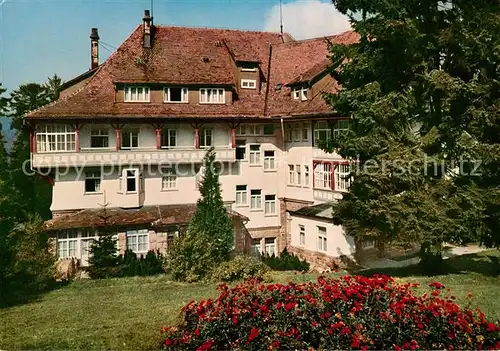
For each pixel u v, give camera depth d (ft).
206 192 84.79
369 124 59.31
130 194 101.91
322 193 101.76
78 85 116.16
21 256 66.18
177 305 50.80
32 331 42.34
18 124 148.15
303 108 104.01
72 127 97.55
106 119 97.86
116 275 80.48
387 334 28.02
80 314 49.08
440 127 58.34
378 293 30.50
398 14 57.57
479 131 57.88
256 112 111.34
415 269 70.38
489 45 54.13
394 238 58.65
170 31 118.21
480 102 57.26
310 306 29.04
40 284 66.90
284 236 115.96
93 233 94.89
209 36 121.80
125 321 44.29
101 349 35.78
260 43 128.88
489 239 61.11
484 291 50.72
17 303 57.26
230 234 84.33
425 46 58.54
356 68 61.67
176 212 102.06
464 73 60.90
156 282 72.95
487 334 29.14
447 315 28.91
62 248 93.04
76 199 99.60
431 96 61.41
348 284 32.60
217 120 106.93
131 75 103.50
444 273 66.13
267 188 115.34
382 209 56.18
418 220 55.16
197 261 74.18
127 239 96.94
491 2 56.70
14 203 130.31
